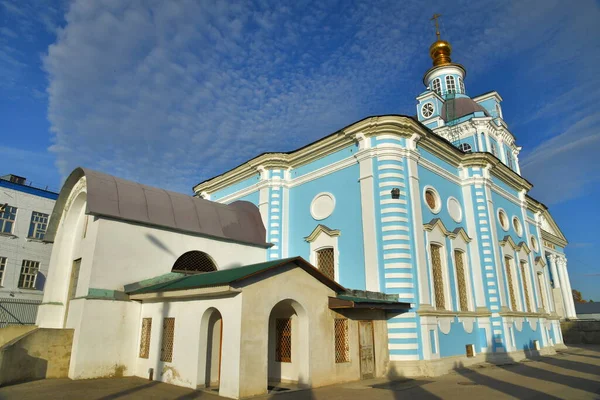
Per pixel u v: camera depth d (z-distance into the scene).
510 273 23.80
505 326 20.38
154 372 13.77
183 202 18.81
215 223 19.19
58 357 13.95
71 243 18.78
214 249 18.61
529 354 22.12
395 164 18.02
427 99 30.92
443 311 17.77
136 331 15.09
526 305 24.66
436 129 29.58
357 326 14.57
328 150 20.61
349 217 18.88
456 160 22.38
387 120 18.23
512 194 26.86
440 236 19.44
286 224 21.80
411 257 17.00
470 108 30.03
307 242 20.53
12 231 30.73
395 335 15.89
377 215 17.70
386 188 17.67
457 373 16.42
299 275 12.79
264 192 22.38
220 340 13.44
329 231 19.38
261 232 21.17
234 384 10.80
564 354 24.44
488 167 22.86
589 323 35.06
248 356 11.05
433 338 16.67
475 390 12.31
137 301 15.30
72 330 14.35
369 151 18.47
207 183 26.61
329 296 13.56
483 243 21.53
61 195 18.80
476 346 19.72
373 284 16.98
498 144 29.50
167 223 17.05
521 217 27.31
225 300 11.75
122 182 17.22
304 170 21.94
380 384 13.34
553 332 27.59
